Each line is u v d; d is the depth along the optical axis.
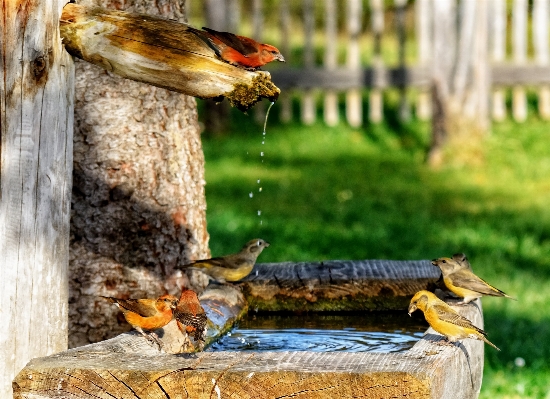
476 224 13.95
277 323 6.85
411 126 20.95
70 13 4.86
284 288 6.98
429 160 18.45
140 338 5.03
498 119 21.05
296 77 20.80
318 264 7.31
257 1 20.44
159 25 4.79
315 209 15.04
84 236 6.52
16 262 4.78
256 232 13.21
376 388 4.12
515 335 9.12
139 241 6.59
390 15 27.44
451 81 18.05
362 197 15.94
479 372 5.67
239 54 5.23
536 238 13.20
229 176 17.53
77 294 6.54
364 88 20.86
